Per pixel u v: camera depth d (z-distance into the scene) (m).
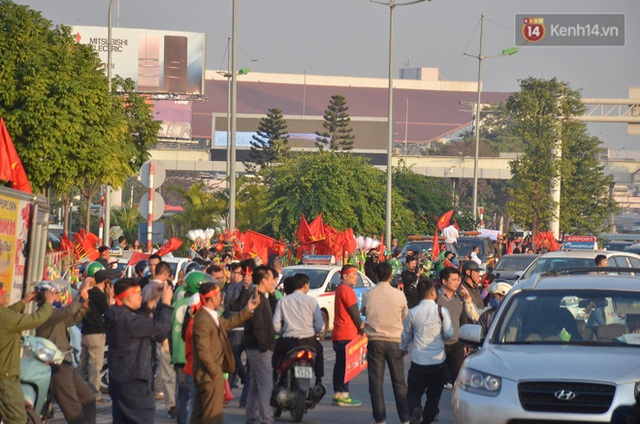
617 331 23.00
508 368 21.16
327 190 115.44
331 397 35.19
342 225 116.38
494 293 37.47
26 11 72.50
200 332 22.73
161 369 30.22
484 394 20.98
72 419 25.12
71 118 71.75
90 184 88.50
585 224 137.38
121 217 143.00
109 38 93.31
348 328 33.09
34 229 28.27
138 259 46.53
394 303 28.30
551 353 21.70
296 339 29.50
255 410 27.42
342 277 33.41
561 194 137.62
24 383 24.02
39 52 71.94
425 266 64.19
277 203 119.19
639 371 20.55
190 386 27.69
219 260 48.66
